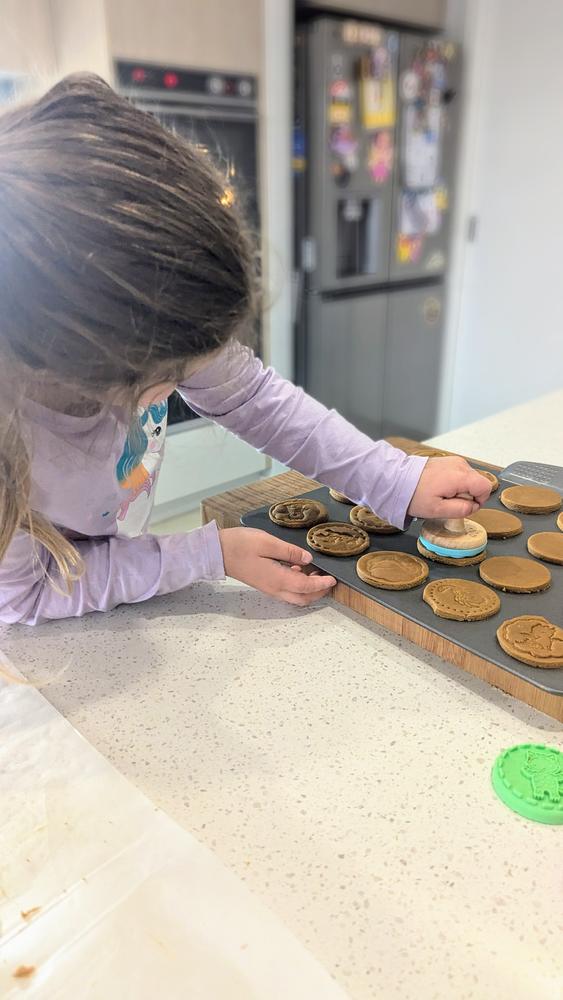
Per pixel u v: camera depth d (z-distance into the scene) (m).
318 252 2.22
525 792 0.46
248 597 0.71
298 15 2.10
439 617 0.61
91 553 0.67
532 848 0.44
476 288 2.76
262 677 0.59
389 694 0.57
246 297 0.45
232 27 1.79
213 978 0.36
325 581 0.68
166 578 0.67
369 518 0.77
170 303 0.41
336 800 0.47
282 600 0.69
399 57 2.20
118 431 0.57
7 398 0.44
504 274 2.66
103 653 0.62
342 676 0.59
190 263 0.41
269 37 1.88
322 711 0.55
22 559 0.61
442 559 0.69
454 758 0.50
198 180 0.43
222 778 0.49
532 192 2.48
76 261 0.38
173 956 0.37
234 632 0.65
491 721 0.54
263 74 1.90
